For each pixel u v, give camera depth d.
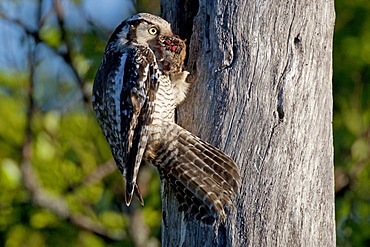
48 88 17.03
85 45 16.09
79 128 16.67
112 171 16.48
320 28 11.44
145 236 15.95
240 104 11.13
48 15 16.33
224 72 11.22
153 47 11.95
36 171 16.56
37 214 16.25
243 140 11.08
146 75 11.48
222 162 11.00
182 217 11.27
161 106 11.39
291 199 11.00
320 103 11.33
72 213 16.34
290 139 11.09
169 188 11.49
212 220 10.88
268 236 10.90
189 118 11.42
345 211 15.85
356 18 16.08
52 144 16.67
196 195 11.00
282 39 11.26
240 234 10.88
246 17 11.25
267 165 11.01
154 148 11.36
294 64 11.23
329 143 11.39
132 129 11.33
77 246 16.42
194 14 11.75
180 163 11.16
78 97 16.95
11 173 16.22
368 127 16.23
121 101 11.52
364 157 16.22
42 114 16.84
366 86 16.16
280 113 11.12
